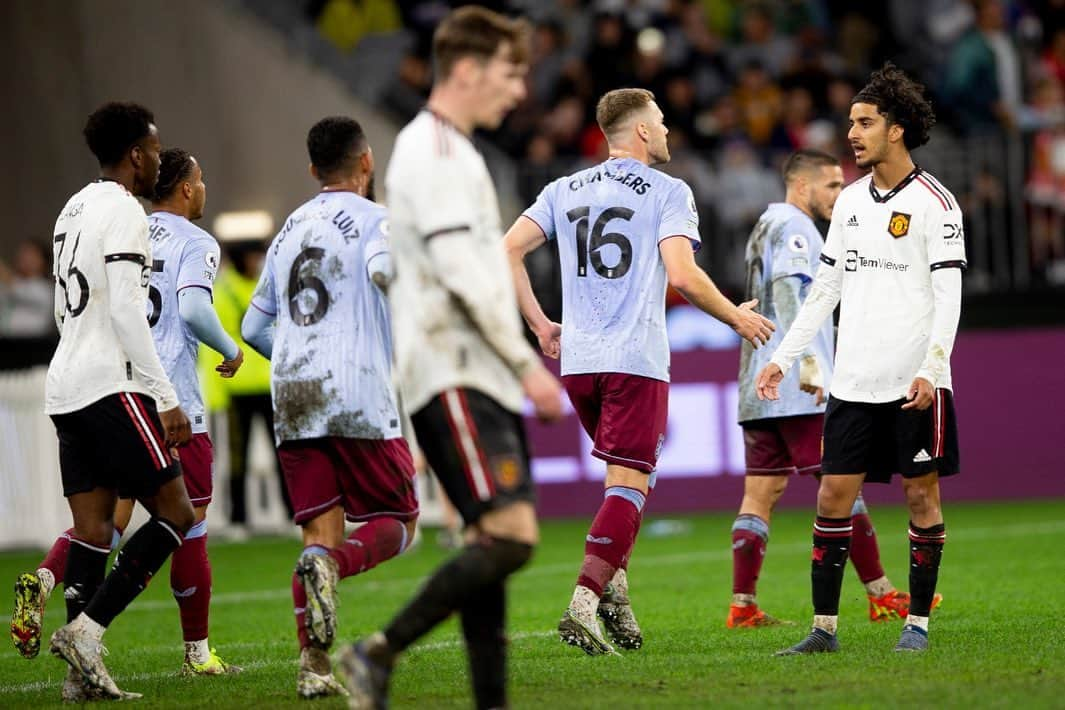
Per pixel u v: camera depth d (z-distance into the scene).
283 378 18.94
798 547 39.44
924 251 20.00
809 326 20.86
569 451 51.91
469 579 14.70
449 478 15.07
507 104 15.41
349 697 17.88
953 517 46.22
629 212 22.17
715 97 63.44
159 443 19.06
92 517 19.73
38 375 46.06
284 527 49.16
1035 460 51.84
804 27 68.38
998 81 59.88
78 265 18.94
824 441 20.61
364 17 68.69
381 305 18.97
